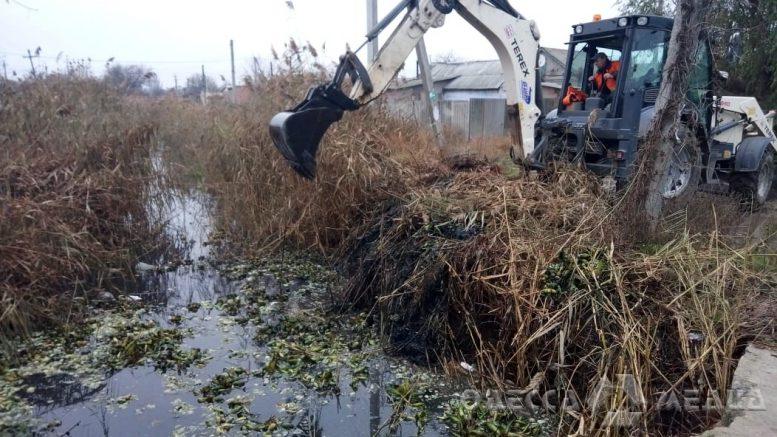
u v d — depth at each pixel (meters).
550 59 18.78
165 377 4.26
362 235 5.96
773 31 10.05
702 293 4.07
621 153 6.38
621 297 3.81
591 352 3.68
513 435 3.50
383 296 4.94
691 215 5.83
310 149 5.25
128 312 5.33
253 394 4.04
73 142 7.18
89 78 9.82
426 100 9.32
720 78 7.35
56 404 3.90
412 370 4.38
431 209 5.34
